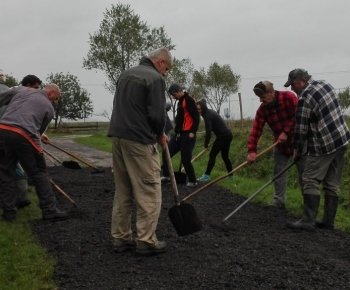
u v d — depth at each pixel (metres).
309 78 6.55
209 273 4.70
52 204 6.90
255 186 9.88
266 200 8.45
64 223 6.73
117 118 5.14
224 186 9.96
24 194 7.50
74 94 46.47
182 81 38.19
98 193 9.04
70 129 42.94
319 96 6.19
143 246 5.20
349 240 5.98
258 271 4.73
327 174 6.54
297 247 5.55
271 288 4.34
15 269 4.98
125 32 36.19
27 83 7.23
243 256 5.17
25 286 4.55
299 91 6.60
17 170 7.45
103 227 6.47
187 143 9.58
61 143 23.66
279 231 6.34
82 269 4.92
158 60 5.21
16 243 5.79
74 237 6.01
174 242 5.73
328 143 6.22
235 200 8.52
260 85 7.44
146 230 5.18
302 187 7.15
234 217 7.14
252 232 6.26
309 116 6.24
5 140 6.51
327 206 6.56
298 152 6.54
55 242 5.82
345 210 8.32
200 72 39.47
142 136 5.04
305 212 6.46
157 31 37.38
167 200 8.45
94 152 18.62
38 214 7.29
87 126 44.03
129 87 5.07
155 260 5.10
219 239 5.85
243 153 13.76
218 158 14.60
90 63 36.91
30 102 6.66
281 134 7.51
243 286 4.39
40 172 6.84
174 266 4.91
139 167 5.09
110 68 36.78
